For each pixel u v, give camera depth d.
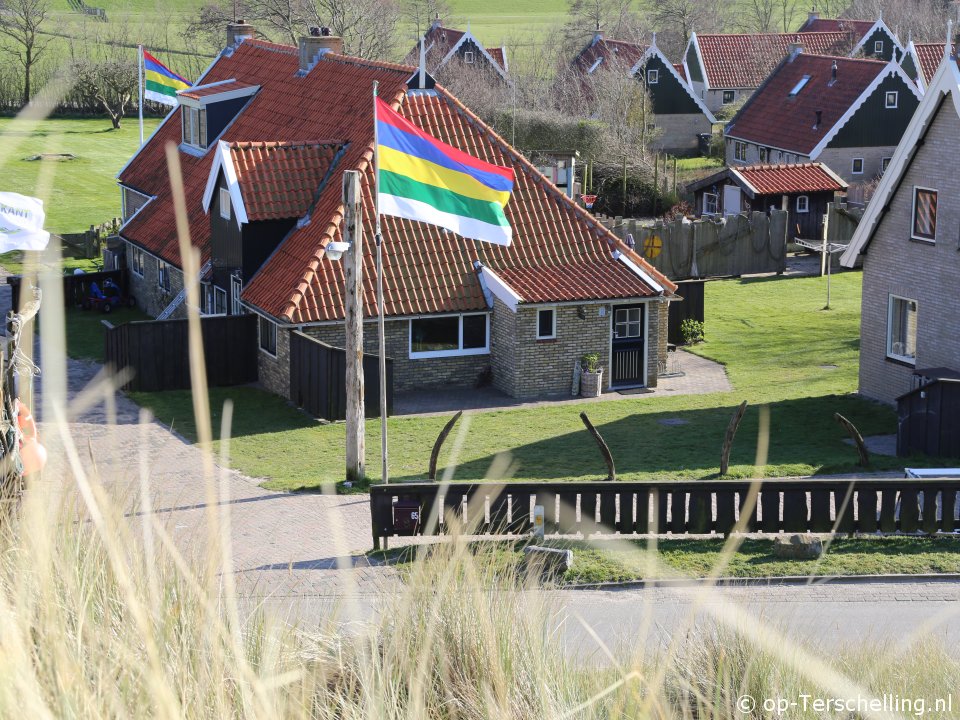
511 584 16.34
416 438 78.50
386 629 14.58
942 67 79.75
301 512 59.78
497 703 12.95
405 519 51.16
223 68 135.25
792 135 190.75
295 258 91.69
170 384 92.38
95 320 118.44
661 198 173.25
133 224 120.69
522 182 97.81
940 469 63.28
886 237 86.38
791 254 151.12
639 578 45.06
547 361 91.12
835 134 184.12
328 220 91.38
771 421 82.81
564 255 94.94
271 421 83.56
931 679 21.61
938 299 82.56
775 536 51.06
